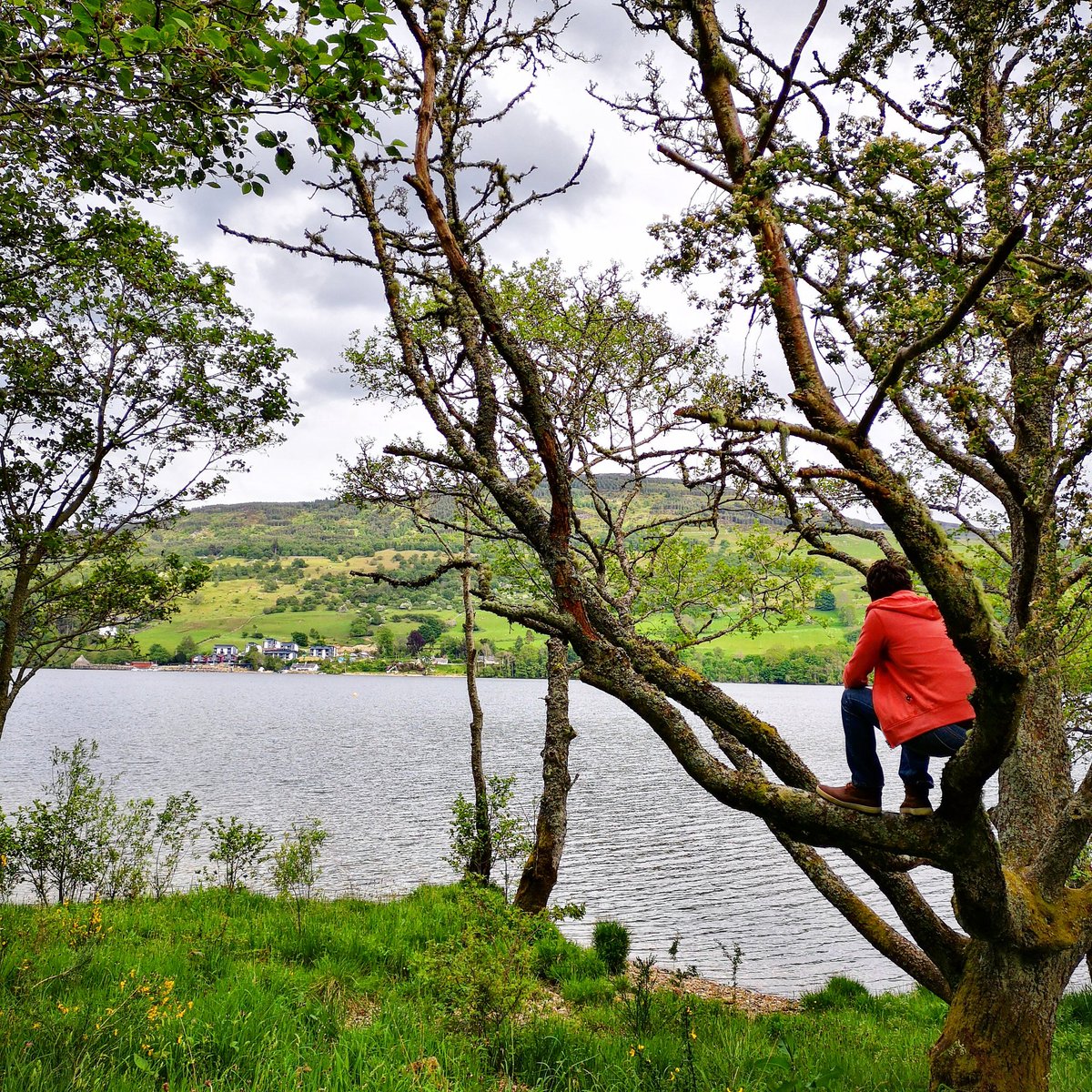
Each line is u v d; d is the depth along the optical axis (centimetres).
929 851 347
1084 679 1127
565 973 1260
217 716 10638
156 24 439
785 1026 1037
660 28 500
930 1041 962
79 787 1515
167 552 1521
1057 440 429
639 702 353
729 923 2212
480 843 1374
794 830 353
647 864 2959
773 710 12688
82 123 684
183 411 1435
